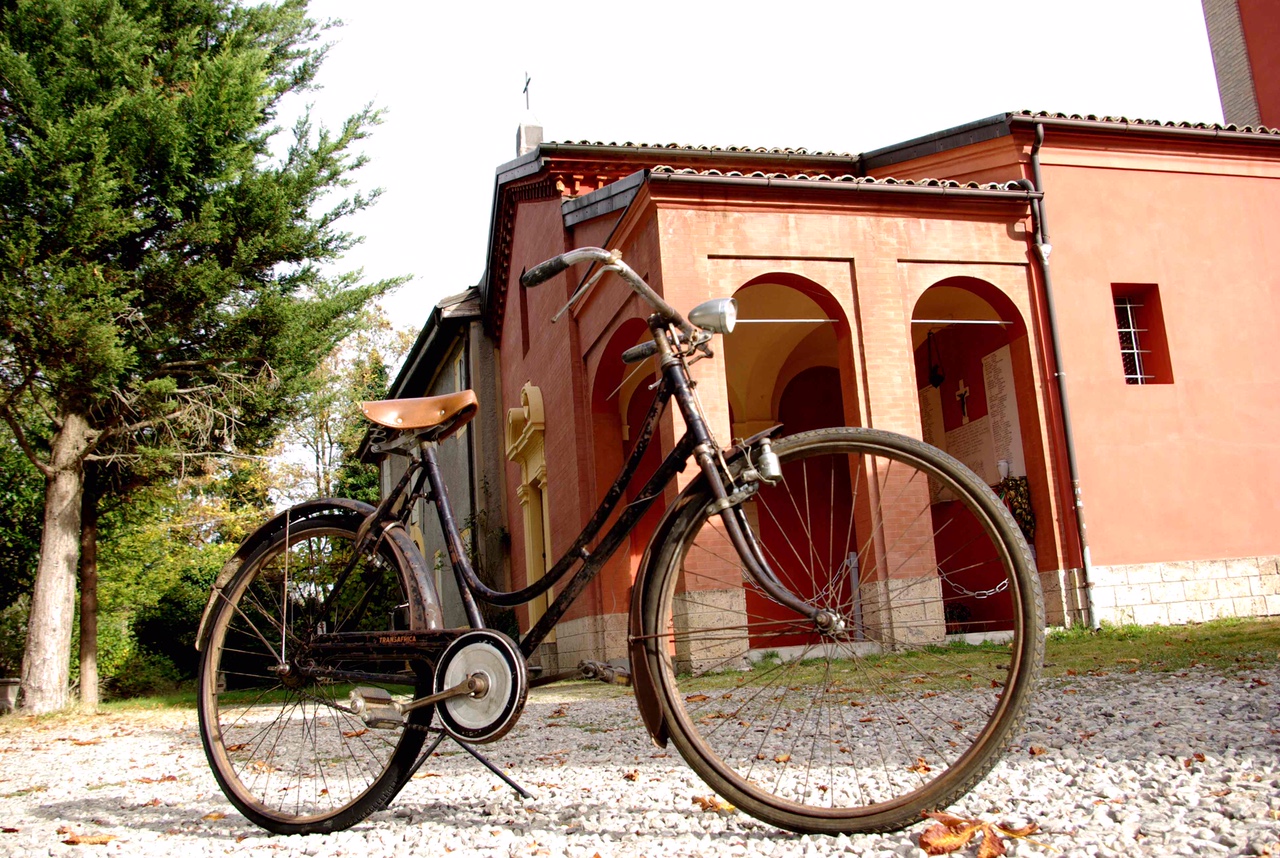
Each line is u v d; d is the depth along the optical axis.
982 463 12.62
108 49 11.18
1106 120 12.03
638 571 2.52
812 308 13.34
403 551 2.93
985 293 11.64
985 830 2.17
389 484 27.62
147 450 12.07
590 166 14.33
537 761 4.38
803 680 2.89
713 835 2.44
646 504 2.53
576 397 13.07
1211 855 1.96
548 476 14.57
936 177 12.68
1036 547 11.30
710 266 10.34
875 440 2.39
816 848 2.21
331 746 5.18
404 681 2.77
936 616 9.15
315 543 3.15
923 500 6.40
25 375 11.52
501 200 16.91
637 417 14.12
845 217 10.86
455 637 2.66
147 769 5.39
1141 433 11.53
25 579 15.27
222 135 11.84
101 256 11.76
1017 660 2.20
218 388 12.56
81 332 10.59
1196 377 11.90
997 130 11.99
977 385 12.73
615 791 3.25
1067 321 11.62
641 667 2.46
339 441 30.56
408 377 24.58
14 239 10.48
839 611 2.71
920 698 2.91
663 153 13.88
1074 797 2.60
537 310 15.41
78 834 3.16
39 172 10.39
